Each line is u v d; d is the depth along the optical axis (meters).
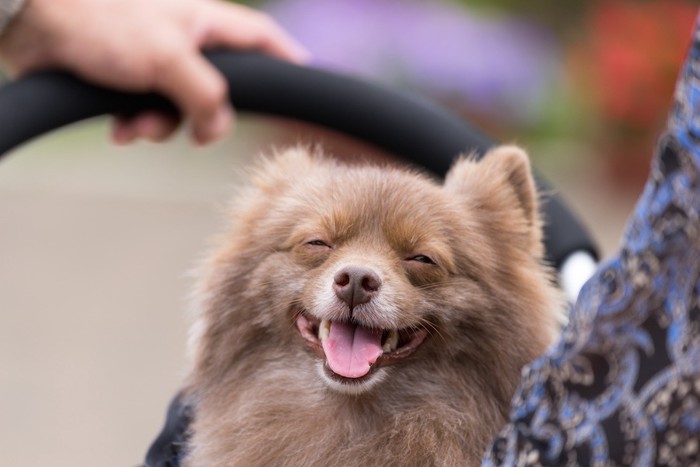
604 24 16.27
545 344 5.18
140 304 15.53
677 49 15.97
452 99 15.19
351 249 5.08
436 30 15.04
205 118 5.48
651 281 2.87
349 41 14.73
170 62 5.33
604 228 17.27
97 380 13.37
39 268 16.89
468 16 15.59
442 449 4.91
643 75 16.19
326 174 5.52
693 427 2.77
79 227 19.09
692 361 2.77
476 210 5.35
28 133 5.14
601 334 2.95
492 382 5.09
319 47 14.68
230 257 5.40
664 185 2.88
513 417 3.18
